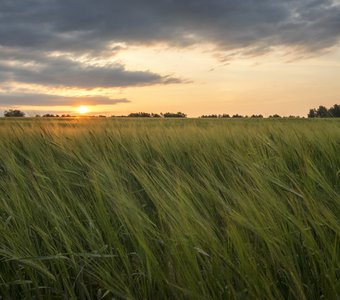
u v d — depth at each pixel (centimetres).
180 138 568
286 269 189
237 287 184
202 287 174
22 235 219
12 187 263
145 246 189
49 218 230
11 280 210
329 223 217
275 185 274
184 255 190
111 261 204
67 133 539
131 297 178
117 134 541
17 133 521
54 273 204
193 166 404
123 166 364
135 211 212
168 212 211
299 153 395
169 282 183
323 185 258
